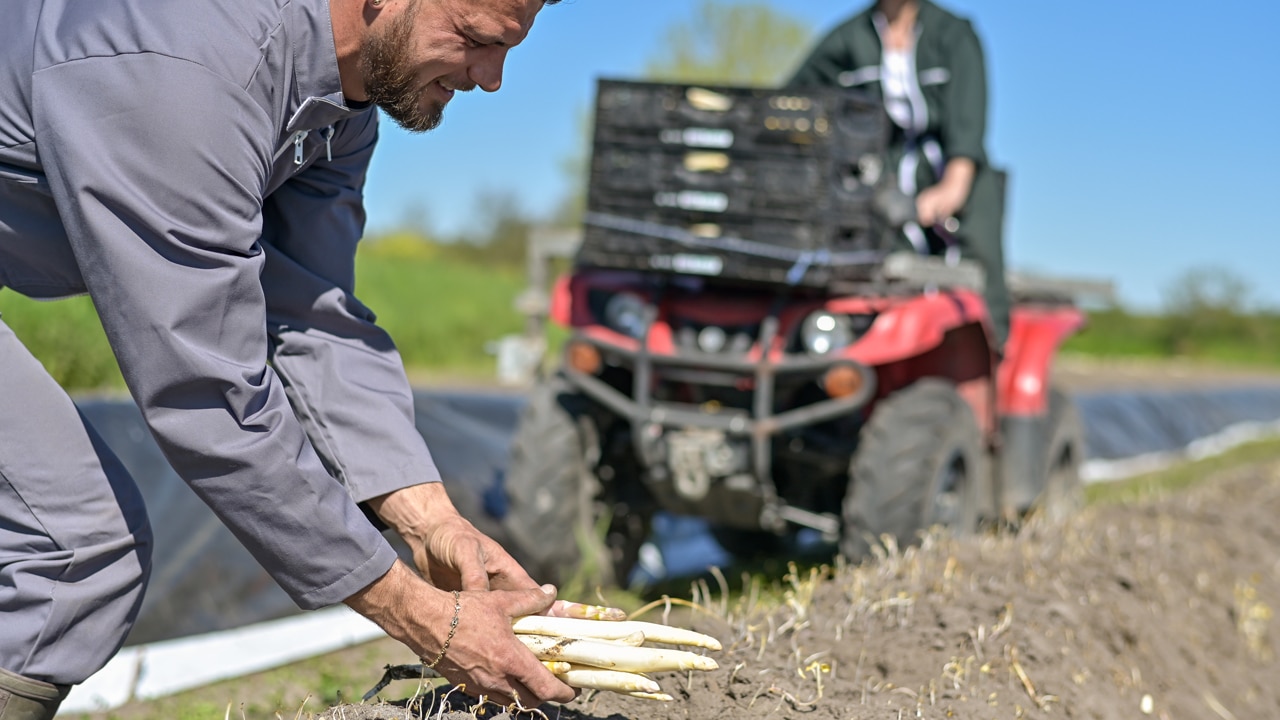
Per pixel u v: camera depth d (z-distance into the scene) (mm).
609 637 2098
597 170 4895
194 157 1791
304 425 2246
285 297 2285
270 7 1880
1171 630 3742
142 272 1783
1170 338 40250
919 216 5090
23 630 1941
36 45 1832
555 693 2027
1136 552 4227
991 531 5086
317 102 1974
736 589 5113
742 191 4699
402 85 1985
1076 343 35750
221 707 3430
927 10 5477
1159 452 12219
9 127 1851
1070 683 3025
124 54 1779
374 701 2359
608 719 2393
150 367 1801
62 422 1995
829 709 2551
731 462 4730
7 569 1949
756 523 4992
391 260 21547
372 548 1925
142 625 4090
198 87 1790
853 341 4773
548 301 5988
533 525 4797
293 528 1889
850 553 4508
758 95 4672
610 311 5027
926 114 5422
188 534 4707
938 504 4609
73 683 2004
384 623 1973
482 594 2010
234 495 1867
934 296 4918
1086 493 8562
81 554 1974
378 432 2238
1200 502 5762
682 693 2557
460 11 1927
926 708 2652
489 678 1985
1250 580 4590
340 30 1949
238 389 1830
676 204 4789
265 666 3865
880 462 4504
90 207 1769
